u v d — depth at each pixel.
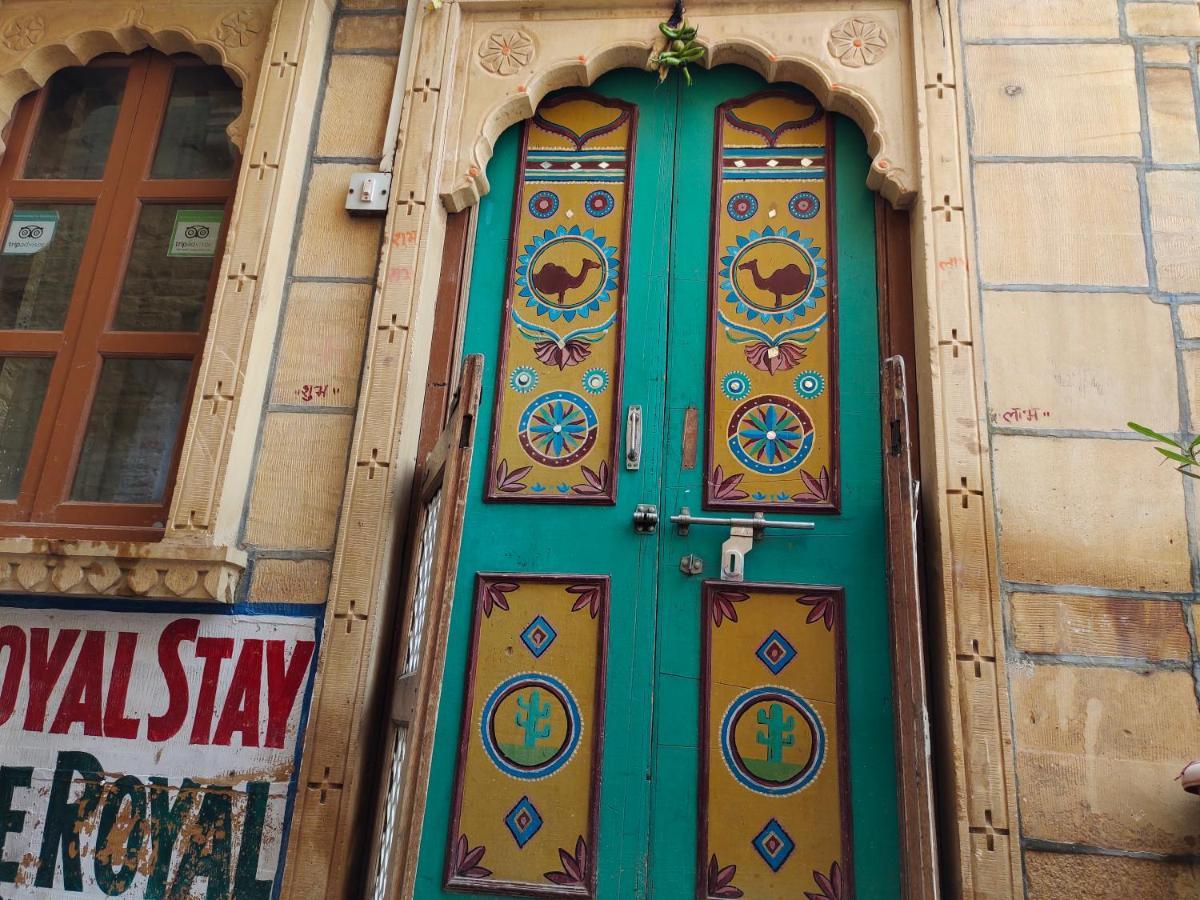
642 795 2.75
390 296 3.18
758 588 2.90
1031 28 3.28
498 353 3.24
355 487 2.98
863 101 3.27
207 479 2.95
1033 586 2.71
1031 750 2.57
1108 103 3.18
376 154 3.42
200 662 2.89
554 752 2.82
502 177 3.45
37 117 3.69
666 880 2.68
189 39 3.62
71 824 2.79
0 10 3.66
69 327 3.38
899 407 2.54
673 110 3.46
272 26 3.53
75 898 2.72
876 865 2.64
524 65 3.45
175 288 3.42
